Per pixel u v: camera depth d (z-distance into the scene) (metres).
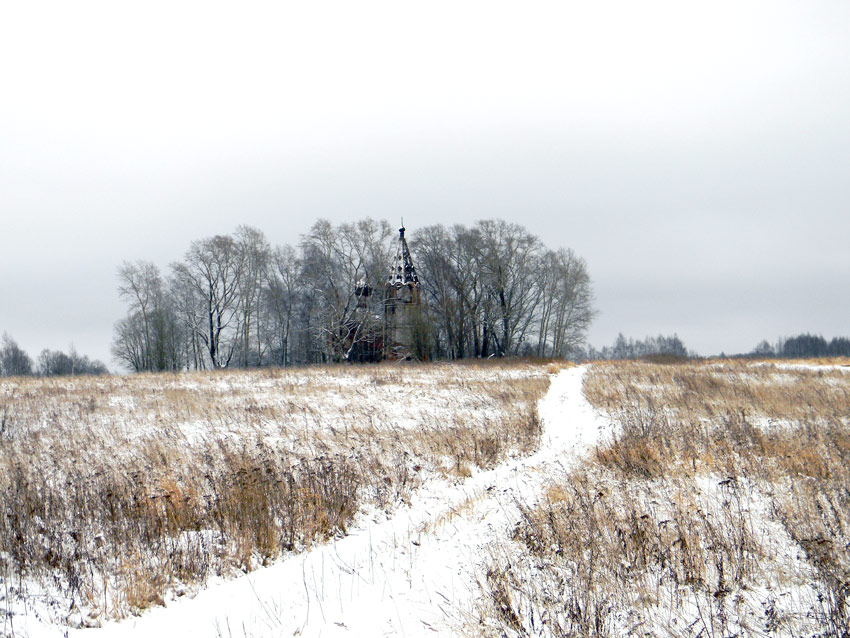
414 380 30.05
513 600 5.88
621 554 6.93
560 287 68.25
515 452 14.88
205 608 6.38
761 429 15.28
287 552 8.23
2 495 9.11
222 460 12.25
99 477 10.54
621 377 30.02
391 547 7.95
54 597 6.55
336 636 5.42
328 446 14.16
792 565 6.59
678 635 5.18
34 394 23.33
